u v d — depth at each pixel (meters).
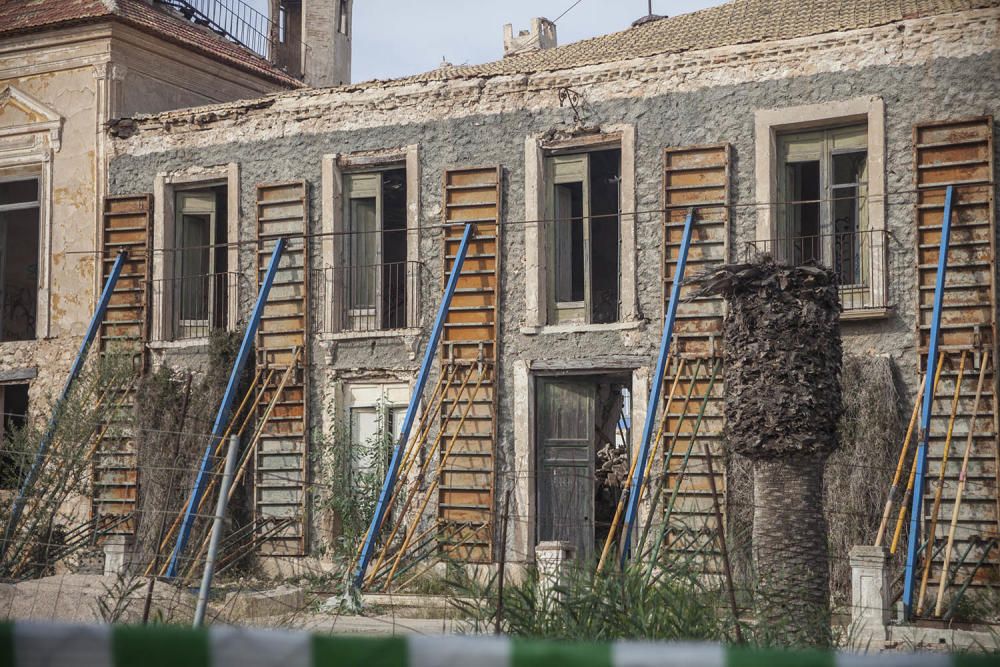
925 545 35.72
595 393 44.31
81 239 51.84
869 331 39.78
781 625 23.06
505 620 22.89
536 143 45.03
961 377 36.56
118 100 52.06
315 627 30.00
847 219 41.44
